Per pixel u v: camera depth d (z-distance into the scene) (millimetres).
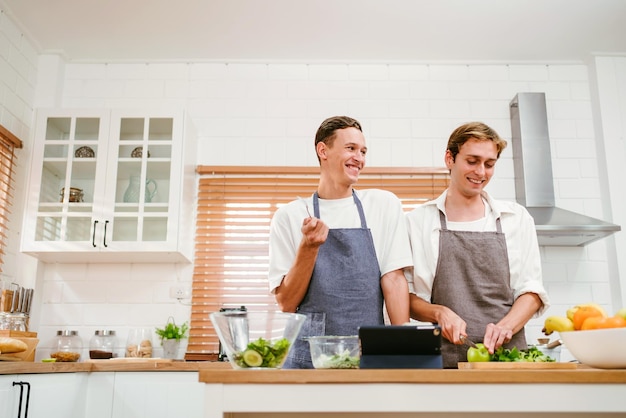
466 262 2090
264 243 3816
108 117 3678
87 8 3525
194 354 3418
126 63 4121
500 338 1568
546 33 3801
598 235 3518
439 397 1136
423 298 2156
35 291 3654
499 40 3879
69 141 3639
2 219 3555
